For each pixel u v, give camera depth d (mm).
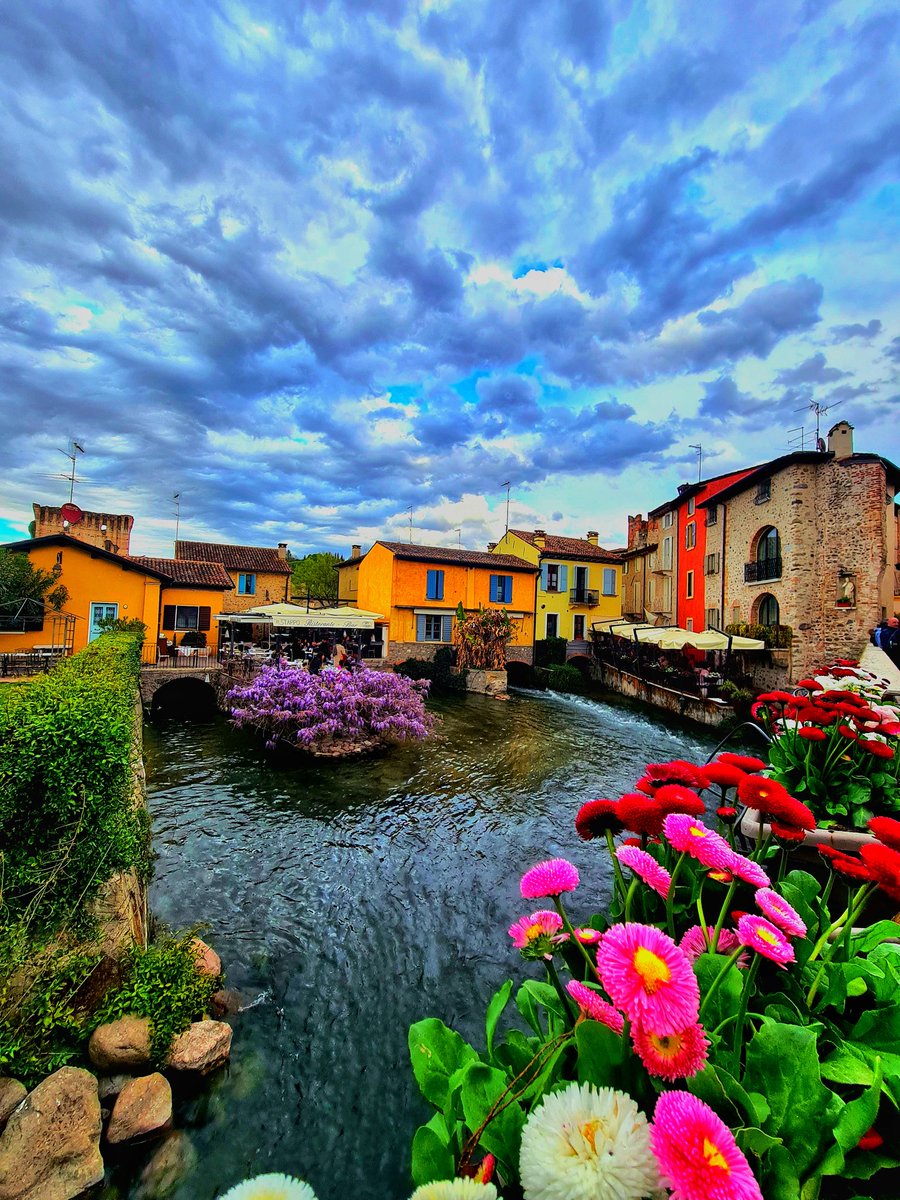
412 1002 4754
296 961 5246
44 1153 3070
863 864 1970
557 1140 971
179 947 4480
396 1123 3641
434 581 27797
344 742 12773
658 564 29500
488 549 41438
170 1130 3490
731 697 16250
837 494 17359
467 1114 1426
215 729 14773
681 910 2361
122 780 4352
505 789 10461
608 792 10430
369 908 6188
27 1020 3559
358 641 25781
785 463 18172
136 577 19812
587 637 31656
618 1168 900
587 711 19422
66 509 24328
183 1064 3781
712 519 23469
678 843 1678
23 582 16969
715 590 23016
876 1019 1654
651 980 1085
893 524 19062
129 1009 3920
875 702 4383
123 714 4820
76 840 3998
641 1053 1087
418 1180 1349
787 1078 1375
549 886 1746
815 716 3656
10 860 3857
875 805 3652
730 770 2307
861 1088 1548
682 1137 925
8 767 3863
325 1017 4551
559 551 30953
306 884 6668
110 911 4199
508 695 23266
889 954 2039
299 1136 3525
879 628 16078
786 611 18094
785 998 1747
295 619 20281
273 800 9461
